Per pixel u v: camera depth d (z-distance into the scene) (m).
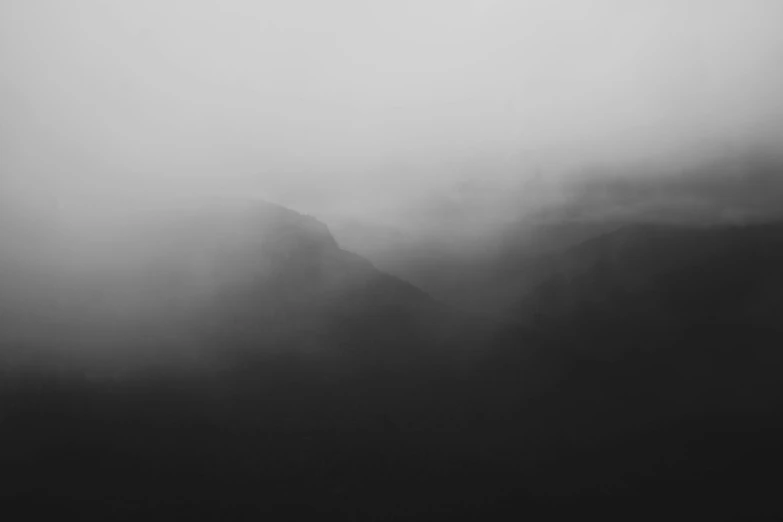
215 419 120.75
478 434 130.88
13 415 118.31
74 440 116.00
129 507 107.88
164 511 107.88
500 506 116.69
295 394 126.06
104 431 117.81
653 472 128.62
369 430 123.81
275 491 112.06
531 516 116.06
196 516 107.62
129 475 112.19
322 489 113.38
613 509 119.94
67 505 107.25
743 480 126.75
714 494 123.69
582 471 127.88
